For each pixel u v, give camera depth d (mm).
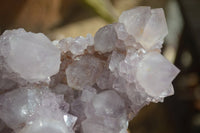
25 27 582
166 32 268
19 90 247
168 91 262
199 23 587
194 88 620
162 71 253
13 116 241
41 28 612
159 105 618
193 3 627
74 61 265
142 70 255
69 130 248
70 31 600
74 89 264
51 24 626
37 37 247
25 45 241
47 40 249
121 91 259
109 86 260
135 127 579
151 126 587
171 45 663
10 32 250
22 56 241
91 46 269
